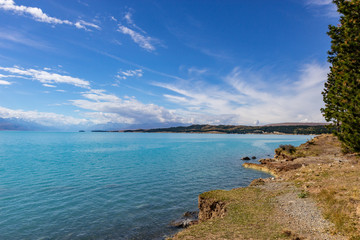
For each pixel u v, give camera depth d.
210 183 38.78
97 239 19.03
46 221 22.59
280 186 24.50
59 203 28.11
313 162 43.62
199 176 44.81
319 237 11.80
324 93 42.22
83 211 25.41
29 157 78.75
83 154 90.19
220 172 49.28
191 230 15.05
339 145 61.03
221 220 16.41
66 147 127.19
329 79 41.75
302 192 20.05
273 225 14.25
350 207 13.85
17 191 33.66
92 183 38.81
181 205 27.47
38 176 45.16
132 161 68.75
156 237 19.44
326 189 18.78
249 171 50.41
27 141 188.25
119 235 19.75
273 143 174.38
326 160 43.19
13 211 25.33
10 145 139.88
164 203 28.20
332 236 11.66
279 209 17.11
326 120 31.22
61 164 62.25
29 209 25.98
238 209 18.27
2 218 23.28
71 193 32.59
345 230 11.74
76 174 47.19
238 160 70.94
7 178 43.22
